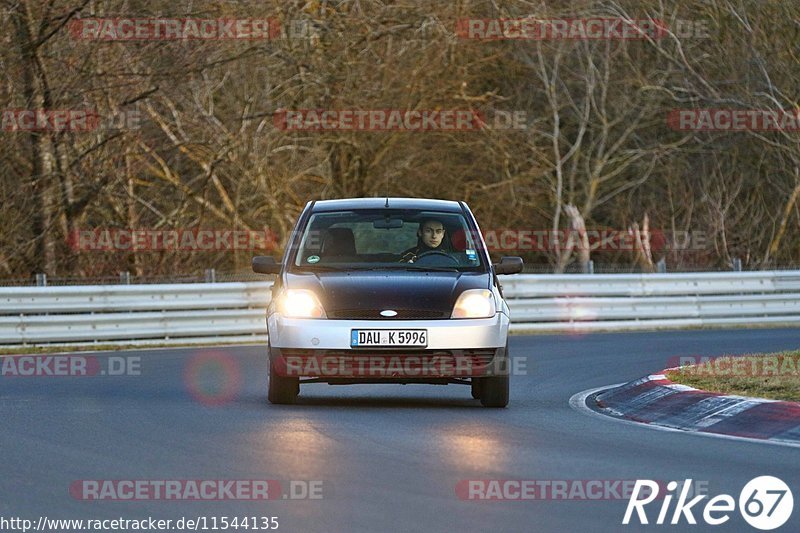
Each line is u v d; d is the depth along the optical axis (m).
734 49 91.00
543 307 60.28
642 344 49.88
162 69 66.94
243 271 79.12
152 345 52.16
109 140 66.69
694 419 26.59
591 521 16.00
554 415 27.91
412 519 16.00
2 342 49.53
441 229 31.28
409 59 78.94
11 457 21.11
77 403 29.92
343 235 31.03
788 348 46.53
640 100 94.88
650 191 99.50
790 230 96.31
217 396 31.72
